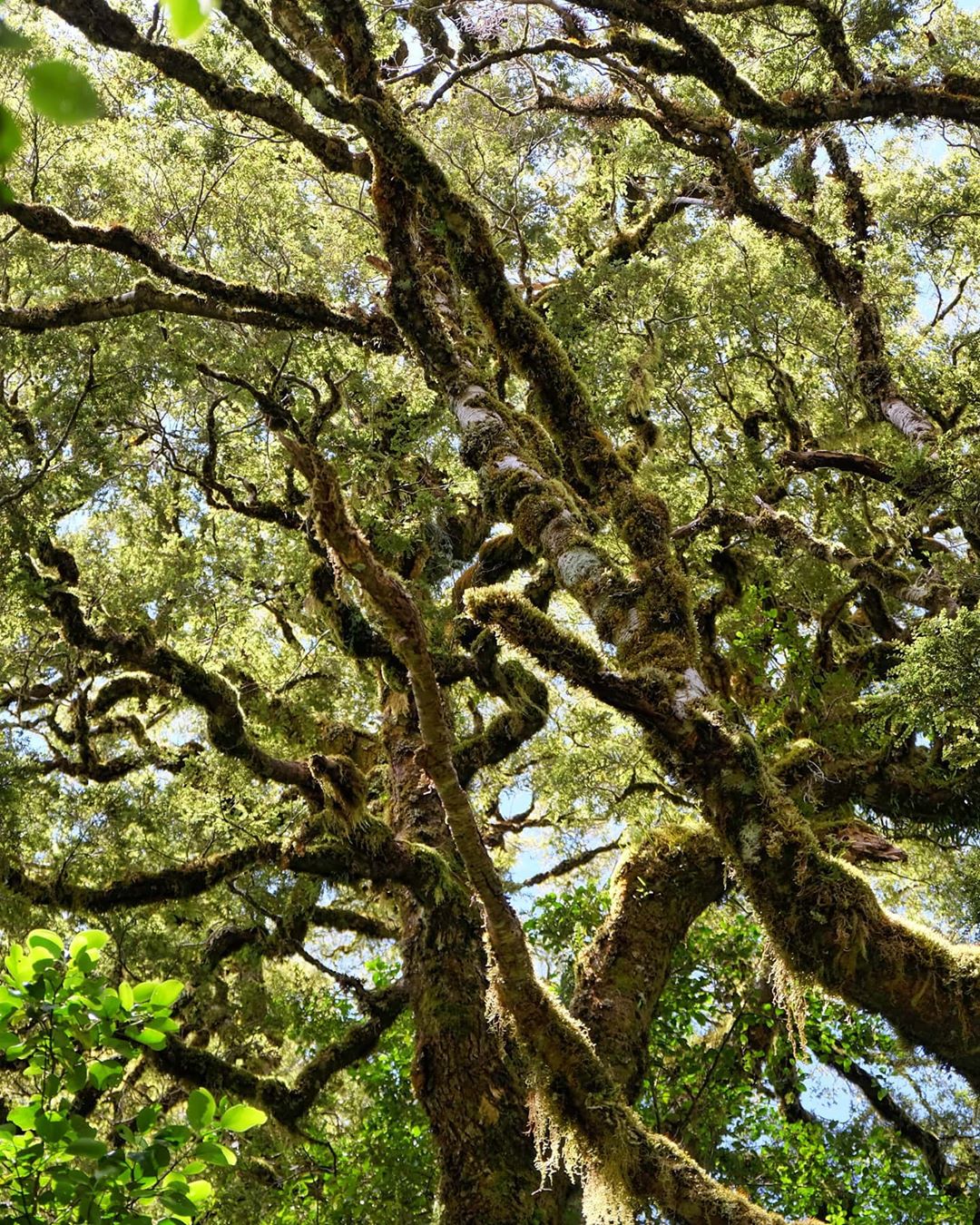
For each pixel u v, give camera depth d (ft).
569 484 28.91
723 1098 37.22
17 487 34.91
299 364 37.83
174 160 39.45
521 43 40.73
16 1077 28.76
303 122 33.37
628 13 37.29
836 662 37.58
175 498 42.34
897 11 41.52
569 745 42.06
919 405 44.11
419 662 19.15
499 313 27.14
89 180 38.81
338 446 36.63
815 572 38.04
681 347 40.34
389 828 33.22
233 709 33.63
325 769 31.89
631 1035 29.25
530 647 20.95
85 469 36.70
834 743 34.12
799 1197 36.60
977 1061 20.15
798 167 46.34
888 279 45.96
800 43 42.47
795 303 42.65
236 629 41.11
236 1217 33.55
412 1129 35.86
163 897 33.27
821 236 45.78
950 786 30.63
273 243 39.65
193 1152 15.06
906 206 48.16
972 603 34.30
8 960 14.74
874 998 20.02
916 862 38.50
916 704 24.12
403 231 28.99
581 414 26.30
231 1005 41.42
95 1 30.19
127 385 37.37
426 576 39.37
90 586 37.93
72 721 40.65
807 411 46.39
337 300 41.11
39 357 36.96
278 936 35.94
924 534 44.70
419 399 36.96
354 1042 33.50
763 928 20.57
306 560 38.88
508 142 43.06
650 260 42.34
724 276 41.68
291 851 32.53
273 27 34.01
